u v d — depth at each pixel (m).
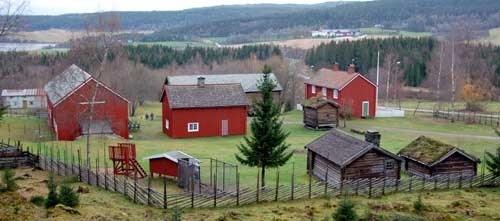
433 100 106.12
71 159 42.75
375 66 122.44
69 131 57.09
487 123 67.50
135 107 90.56
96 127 57.59
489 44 126.94
